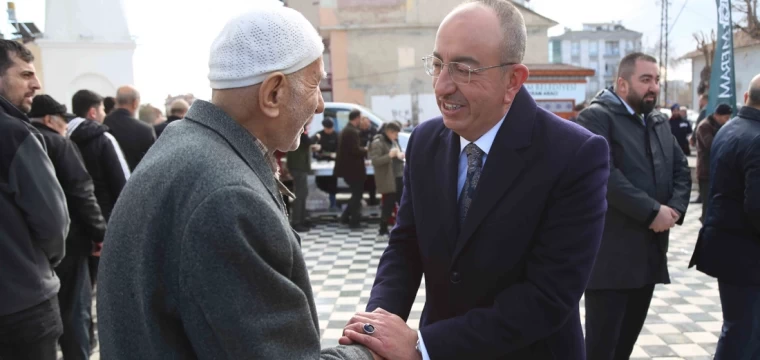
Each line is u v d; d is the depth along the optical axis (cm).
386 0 2044
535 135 143
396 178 667
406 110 2064
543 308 135
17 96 238
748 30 934
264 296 89
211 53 104
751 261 242
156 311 90
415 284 169
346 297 452
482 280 143
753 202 231
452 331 135
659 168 266
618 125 265
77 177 283
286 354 92
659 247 264
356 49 2048
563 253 137
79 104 387
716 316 387
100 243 300
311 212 799
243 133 101
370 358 123
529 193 139
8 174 210
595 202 138
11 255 210
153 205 91
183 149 95
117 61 1202
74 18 1175
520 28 138
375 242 659
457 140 156
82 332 295
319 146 779
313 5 2181
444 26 138
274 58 100
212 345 88
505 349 135
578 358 154
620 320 264
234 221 86
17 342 215
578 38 5588
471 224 142
